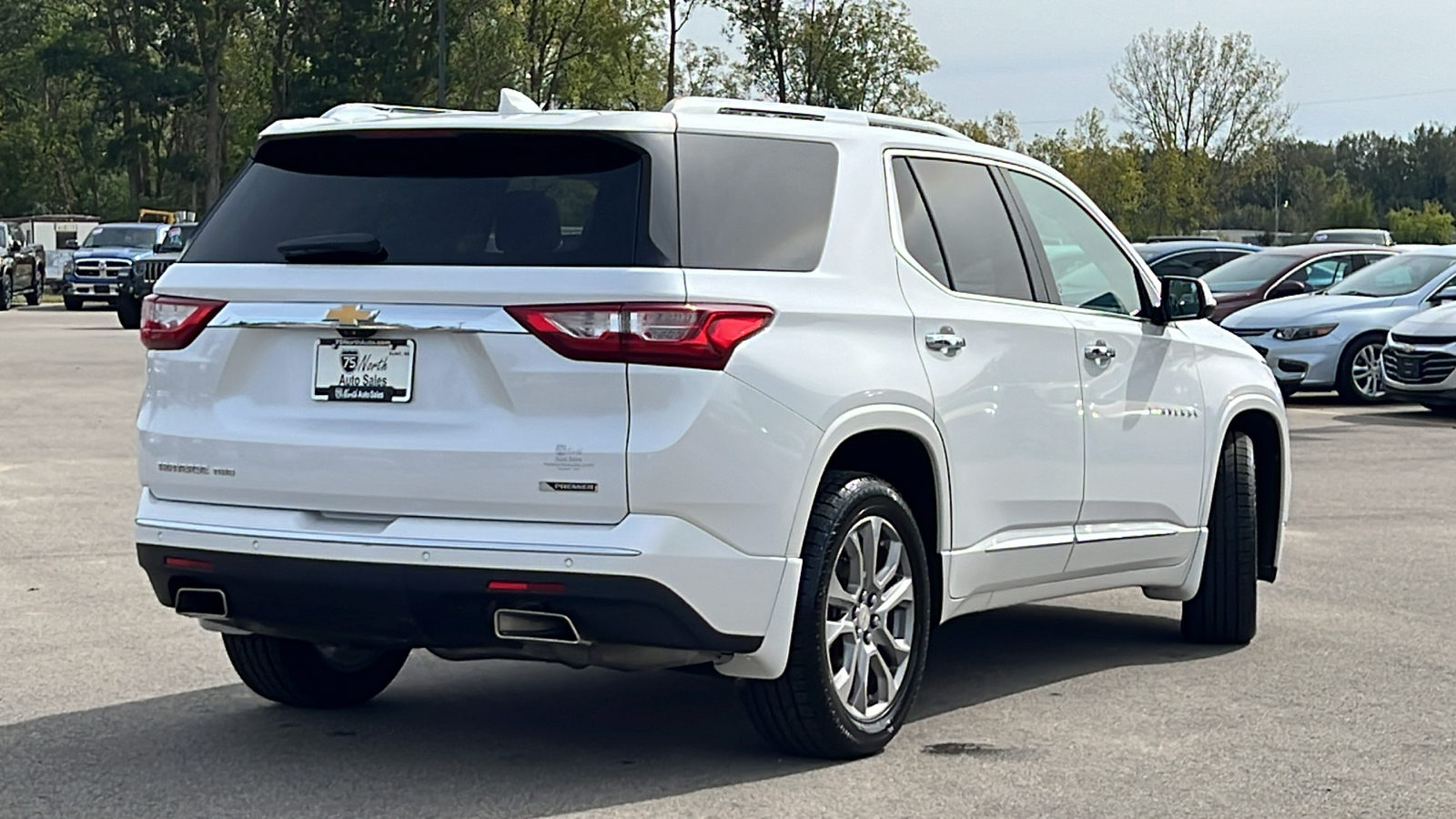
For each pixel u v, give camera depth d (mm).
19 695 6242
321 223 5152
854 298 5336
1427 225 123438
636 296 4754
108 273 42281
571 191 4957
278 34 77062
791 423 4988
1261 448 7617
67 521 10289
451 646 4957
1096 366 6426
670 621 4797
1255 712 6152
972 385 5750
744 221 5094
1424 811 4953
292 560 4988
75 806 4922
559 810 4895
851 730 5340
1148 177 77688
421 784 5156
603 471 4727
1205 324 7367
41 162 94312
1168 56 78812
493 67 67875
